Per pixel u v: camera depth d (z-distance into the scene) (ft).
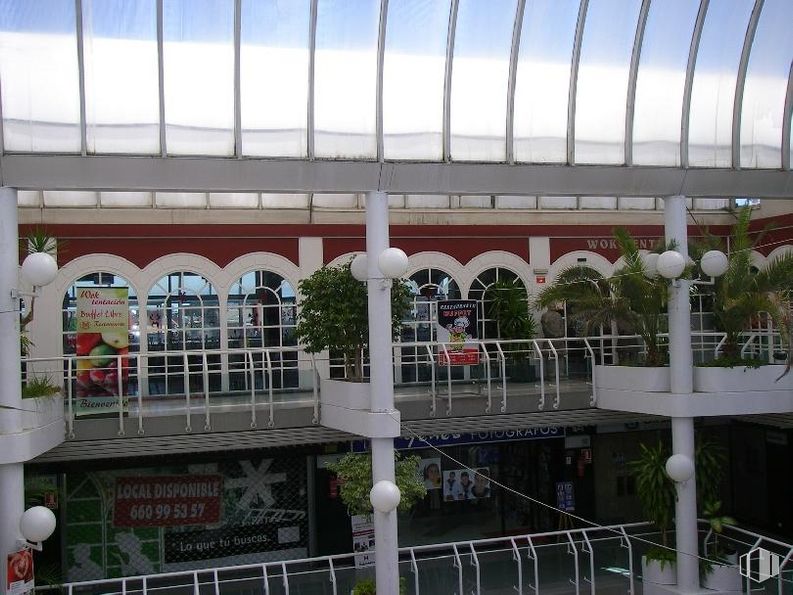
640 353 59.77
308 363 66.95
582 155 46.24
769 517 63.52
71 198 64.03
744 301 48.06
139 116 39.99
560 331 69.36
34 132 38.81
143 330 64.34
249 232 66.90
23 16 38.24
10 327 37.70
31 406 38.70
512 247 72.64
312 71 41.32
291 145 41.78
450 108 43.62
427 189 44.01
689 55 46.93
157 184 40.60
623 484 63.62
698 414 46.83
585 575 48.83
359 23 41.63
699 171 47.96
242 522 55.83
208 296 66.13
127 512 54.08
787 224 70.64
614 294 54.39
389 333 42.27
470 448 60.54
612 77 46.16
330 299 46.93
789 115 49.29
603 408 52.26
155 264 65.16
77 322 44.57
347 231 68.90
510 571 48.60
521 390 55.01
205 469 55.36
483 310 71.46
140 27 39.50
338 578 45.91
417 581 43.27
